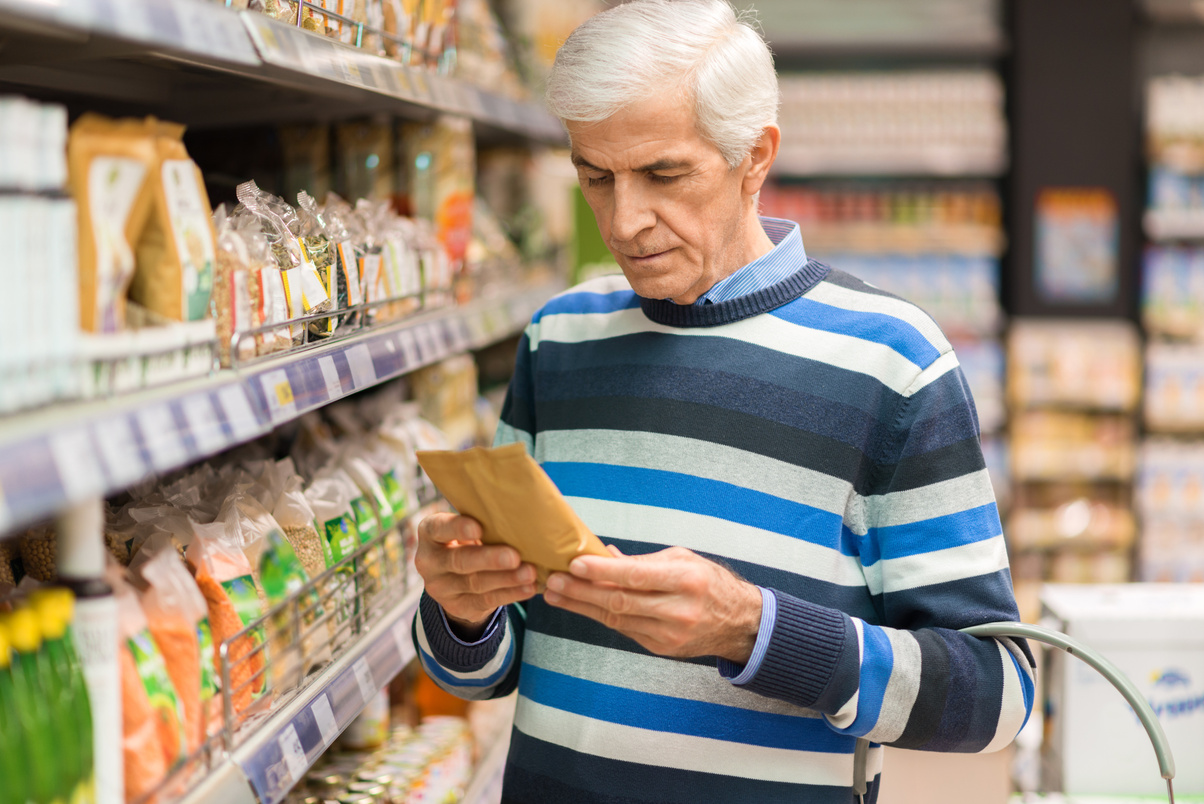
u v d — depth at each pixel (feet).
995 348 16.31
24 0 2.21
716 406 4.22
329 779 5.52
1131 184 15.65
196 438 2.83
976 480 4.03
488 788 6.93
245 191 4.43
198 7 3.08
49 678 2.50
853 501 4.16
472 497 3.36
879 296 4.32
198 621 3.27
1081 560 16.19
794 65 17.03
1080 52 15.42
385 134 6.37
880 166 16.05
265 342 3.89
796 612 3.60
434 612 4.36
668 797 4.05
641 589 3.27
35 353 2.38
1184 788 5.89
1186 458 15.69
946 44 15.99
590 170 4.01
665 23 3.81
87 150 2.61
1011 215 16.21
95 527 2.69
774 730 4.02
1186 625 5.85
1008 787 5.28
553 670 4.35
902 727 3.72
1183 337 16.08
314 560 4.47
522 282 9.91
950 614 3.90
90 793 2.62
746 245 4.40
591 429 4.49
